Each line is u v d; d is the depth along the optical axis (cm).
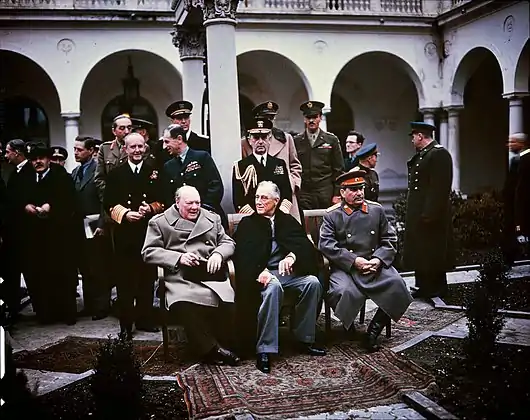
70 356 560
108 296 712
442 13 1767
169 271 530
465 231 1123
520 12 1454
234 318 541
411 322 636
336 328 623
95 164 772
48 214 673
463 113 2128
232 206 654
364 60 2006
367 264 548
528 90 1512
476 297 498
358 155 741
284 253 551
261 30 1702
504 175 2166
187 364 527
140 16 1580
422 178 717
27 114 1770
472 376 460
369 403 425
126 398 390
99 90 1870
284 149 661
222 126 647
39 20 1516
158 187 609
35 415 396
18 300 709
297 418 404
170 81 1895
